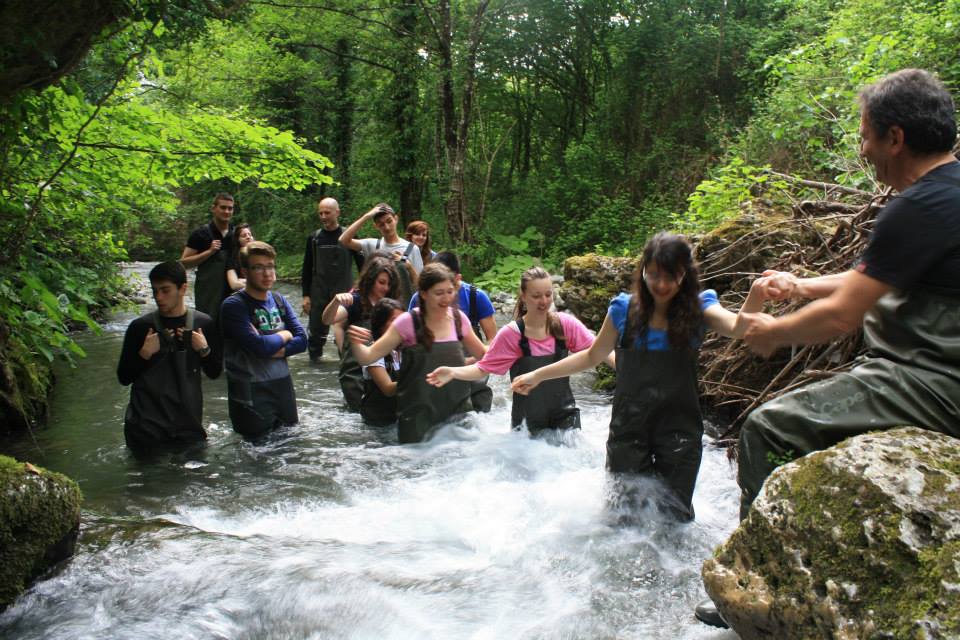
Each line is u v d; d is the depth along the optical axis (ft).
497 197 68.69
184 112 17.60
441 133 62.69
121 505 13.21
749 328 8.39
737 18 56.29
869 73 23.56
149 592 9.59
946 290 7.63
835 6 40.57
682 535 11.37
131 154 17.11
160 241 90.38
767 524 7.36
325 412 19.72
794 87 29.27
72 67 12.73
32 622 9.04
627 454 11.61
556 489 13.33
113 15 12.55
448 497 13.29
